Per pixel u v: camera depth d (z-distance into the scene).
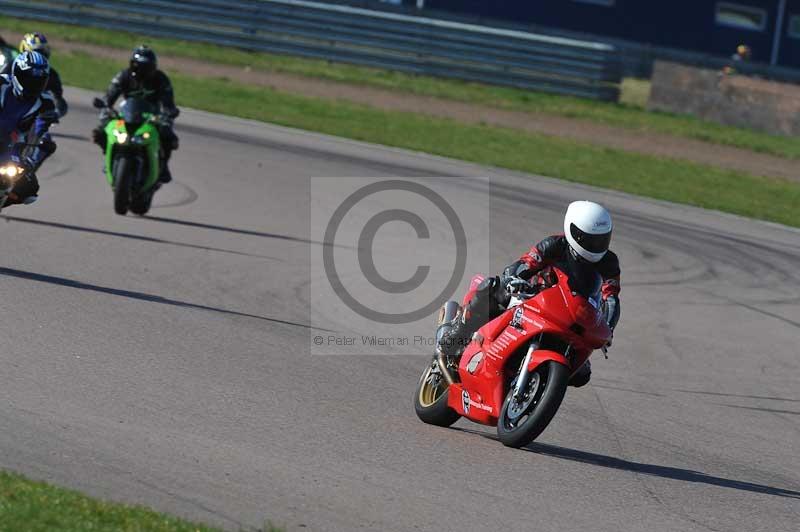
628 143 90.88
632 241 53.44
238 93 88.62
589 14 153.25
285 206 53.09
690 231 57.88
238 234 45.84
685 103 107.50
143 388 24.50
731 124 106.25
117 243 40.84
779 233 60.88
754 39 158.75
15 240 39.03
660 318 40.41
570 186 67.31
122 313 30.95
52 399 22.83
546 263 23.39
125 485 18.81
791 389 33.22
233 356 28.41
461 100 100.44
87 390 23.78
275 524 17.88
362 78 103.62
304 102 89.00
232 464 20.52
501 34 106.12
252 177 59.09
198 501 18.52
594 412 28.33
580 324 22.56
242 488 19.38
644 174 76.44
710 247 54.47
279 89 94.56
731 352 36.88
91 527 15.90
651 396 30.73
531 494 21.02
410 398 27.44
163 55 102.50
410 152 72.12
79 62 93.38
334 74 103.94
